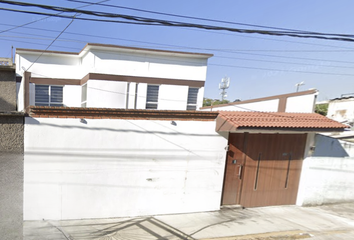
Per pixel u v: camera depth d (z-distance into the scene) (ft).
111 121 13.61
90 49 28.60
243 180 17.65
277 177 18.78
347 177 20.65
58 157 12.69
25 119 11.88
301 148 19.27
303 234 13.75
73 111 12.78
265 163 18.22
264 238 12.91
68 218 13.24
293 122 16.70
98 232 12.27
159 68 32.45
